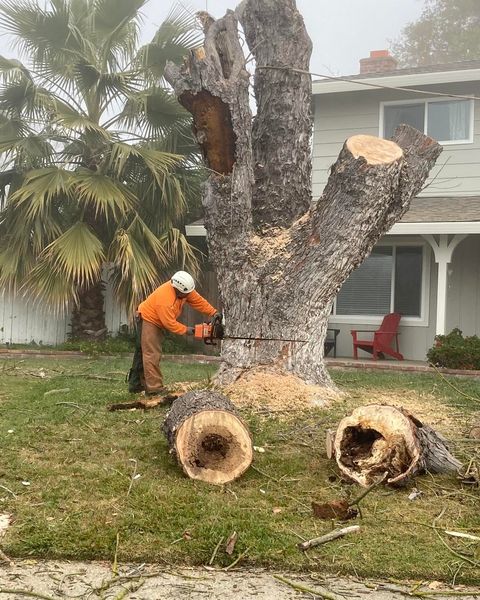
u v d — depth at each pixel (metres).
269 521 4.44
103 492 4.85
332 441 5.64
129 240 13.00
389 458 5.13
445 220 12.21
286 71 8.23
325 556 3.98
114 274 13.70
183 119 14.16
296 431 6.55
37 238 13.15
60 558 3.99
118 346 13.62
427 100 14.64
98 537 4.14
